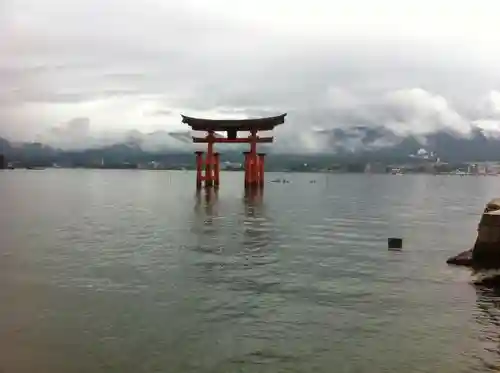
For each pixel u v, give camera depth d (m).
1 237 29.27
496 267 20.66
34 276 18.72
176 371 10.56
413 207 58.25
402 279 18.80
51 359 11.06
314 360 11.17
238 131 74.19
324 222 39.22
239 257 23.12
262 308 14.91
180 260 22.19
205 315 14.19
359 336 12.64
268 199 66.62
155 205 54.94
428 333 12.86
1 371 10.43
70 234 30.69
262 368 10.76
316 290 17.05
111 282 17.89
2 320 13.55
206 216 42.88
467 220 42.38
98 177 177.00
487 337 12.59
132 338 12.34
